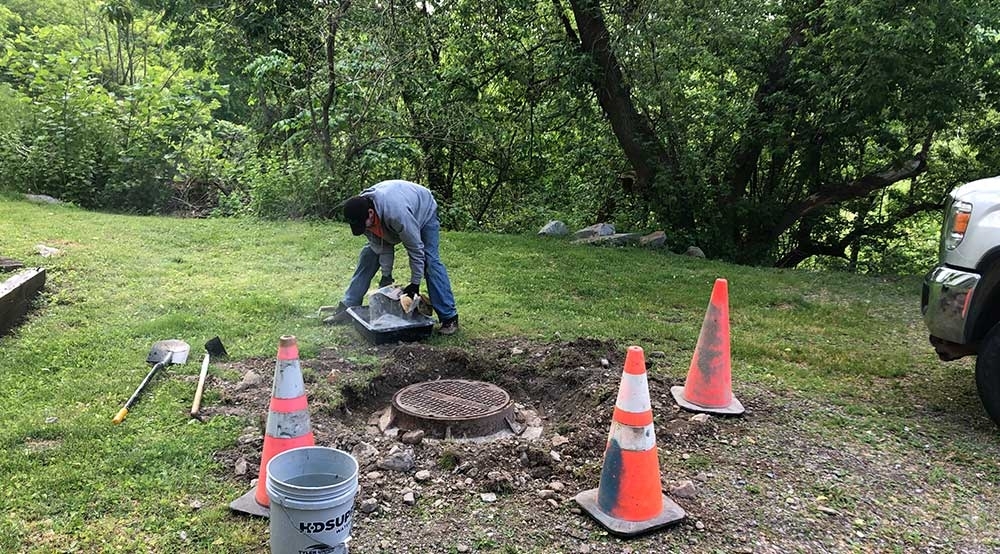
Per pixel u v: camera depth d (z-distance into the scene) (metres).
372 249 5.75
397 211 5.15
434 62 13.30
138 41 22.25
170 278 7.08
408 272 8.10
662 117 12.70
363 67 11.64
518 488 3.30
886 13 10.52
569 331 6.04
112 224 9.83
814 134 12.48
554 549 2.84
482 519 3.03
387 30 11.96
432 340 5.57
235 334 5.38
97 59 21.03
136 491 3.08
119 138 12.74
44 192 11.95
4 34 21.12
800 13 12.41
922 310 4.59
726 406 4.38
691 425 4.04
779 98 12.22
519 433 4.09
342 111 12.16
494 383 4.87
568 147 14.92
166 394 4.11
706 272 9.51
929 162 13.56
